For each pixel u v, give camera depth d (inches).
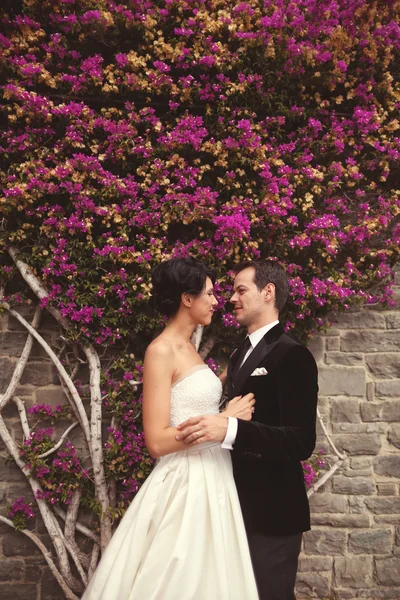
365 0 123.6
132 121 118.0
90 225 114.0
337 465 129.2
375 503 129.3
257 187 124.1
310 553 127.6
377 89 126.4
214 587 70.6
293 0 122.4
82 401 123.1
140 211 116.8
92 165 114.3
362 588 127.2
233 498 76.3
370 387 131.4
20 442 122.2
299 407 75.9
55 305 117.5
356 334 132.4
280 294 86.1
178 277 80.2
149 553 72.3
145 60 118.3
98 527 118.4
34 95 113.0
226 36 123.0
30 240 120.5
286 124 126.3
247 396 77.8
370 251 127.6
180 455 79.0
